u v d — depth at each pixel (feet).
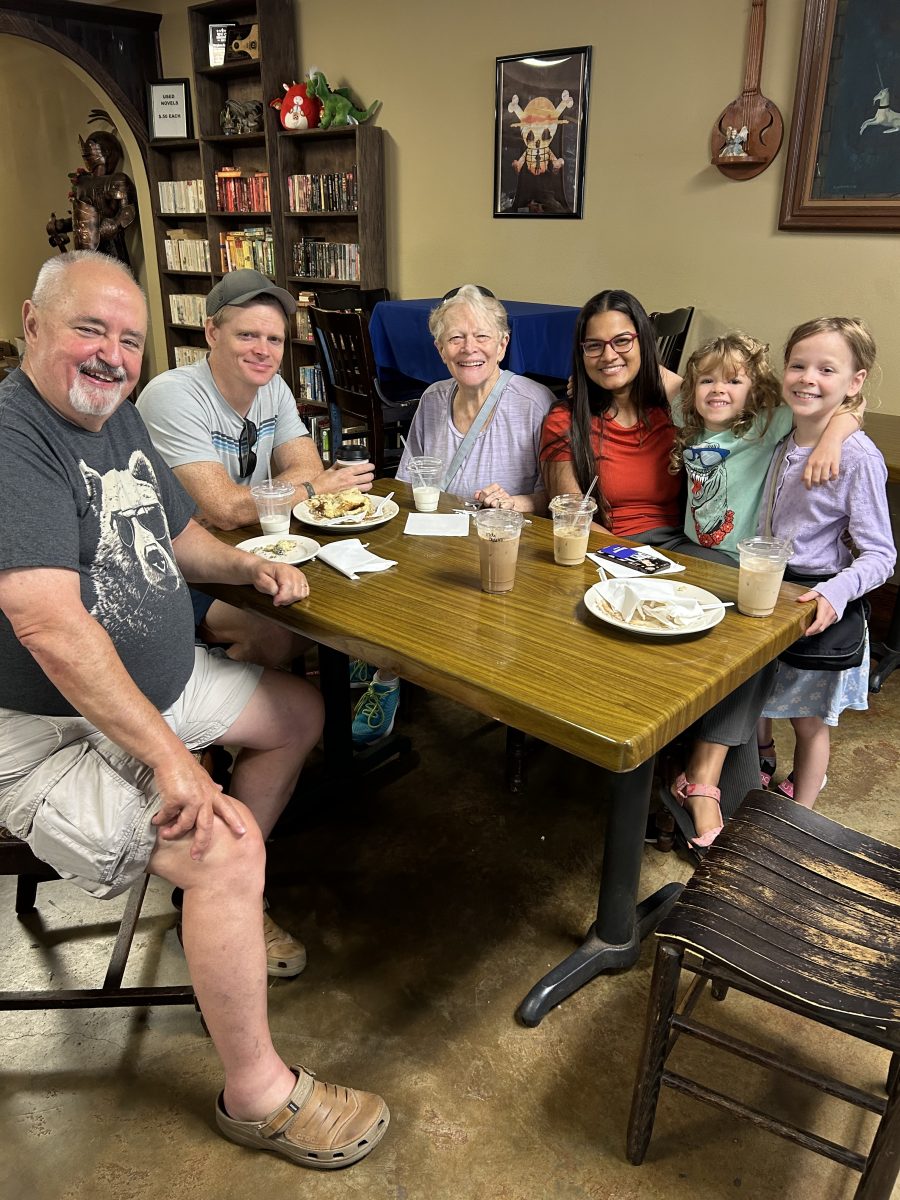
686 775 6.18
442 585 5.39
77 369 4.10
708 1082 4.98
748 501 6.76
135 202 20.98
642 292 13.28
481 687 4.10
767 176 11.51
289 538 6.13
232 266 18.81
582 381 7.16
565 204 13.70
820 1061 5.13
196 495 6.71
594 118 13.01
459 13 14.10
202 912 4.12
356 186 15.80
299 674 8.95
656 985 3.98
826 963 3.72
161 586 4.84
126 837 4.13
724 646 4.53
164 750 4.05
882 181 10.56
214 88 18.06
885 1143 3.62
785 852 4.40
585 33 12.76
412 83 15.14
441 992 5.60
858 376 6.11
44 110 23.09
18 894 6.26
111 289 4.12
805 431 6.37
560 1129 4.70
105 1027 5.39
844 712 9.12
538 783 7.85
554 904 6.37
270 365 6.89
